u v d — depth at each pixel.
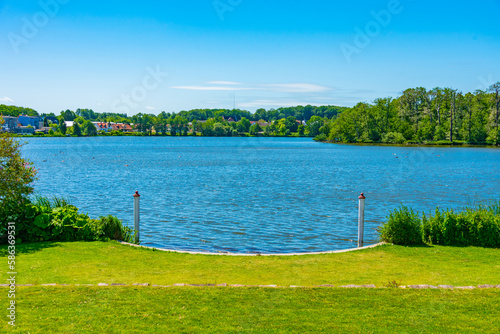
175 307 7.84
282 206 27.55
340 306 8.04
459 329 7.14
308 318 7.48
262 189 36.62
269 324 7.22
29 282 9.30
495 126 112.12
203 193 33.88
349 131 143.62
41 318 7.22
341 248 17.08
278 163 71.00
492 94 112.19
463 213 14.44
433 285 9.50
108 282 9.45
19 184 12.94
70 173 51.41
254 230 20.38
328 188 37.50
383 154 95.06
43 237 13.30
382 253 12.81
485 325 7.30
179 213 24.73
